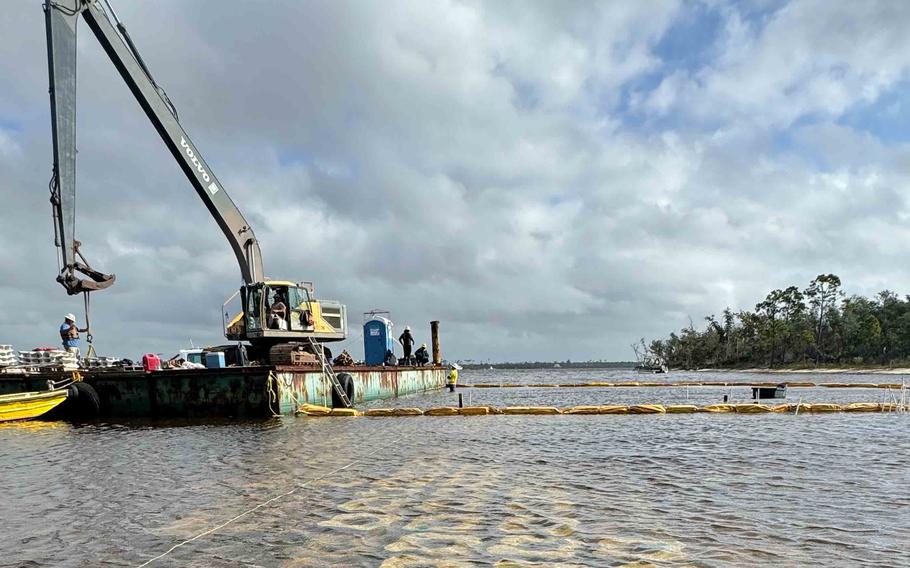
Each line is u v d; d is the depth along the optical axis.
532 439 15.28
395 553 6.19
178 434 16.73
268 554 6.23
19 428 19.39
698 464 11.41
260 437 15.74
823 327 133.75
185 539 6.82
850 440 14.61
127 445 14.71
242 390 20.95
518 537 6.72
